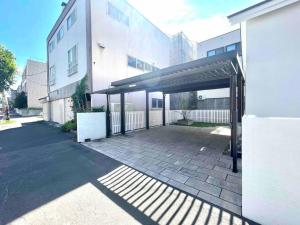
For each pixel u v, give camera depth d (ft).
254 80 11.48
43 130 31.76
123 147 18.45
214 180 10.23
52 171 11.87
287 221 5.80
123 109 25.91
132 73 34.81
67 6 34.50
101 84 28.02
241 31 13.80
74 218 6.88
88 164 13.25
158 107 43.29
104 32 28.71
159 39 45.34
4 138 24.13
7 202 8.02
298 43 10.02
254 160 6.48
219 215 6.97
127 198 8.35
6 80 57.62
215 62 12.87
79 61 30.48
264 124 6.21
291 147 5.68
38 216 7.00
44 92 86.69
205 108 45.44
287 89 10.43
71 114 34.12
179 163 13.30
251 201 6.59
